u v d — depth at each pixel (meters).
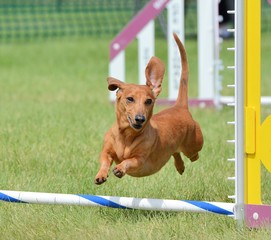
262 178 9.25
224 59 22.88
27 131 12.25
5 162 10.09
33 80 21.48
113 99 16.48
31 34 33.88
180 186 8.91
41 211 7.98
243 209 7.37
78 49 29.27
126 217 7.91
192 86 20.12
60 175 9.48
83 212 7.96
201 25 15.76
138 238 7.04
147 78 7.80
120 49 16.09
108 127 12.84
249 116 7.30
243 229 7.30
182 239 7.10
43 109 15.25
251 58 7.30
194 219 7.70
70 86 20.16
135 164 7.48
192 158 8.94
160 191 8.74
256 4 7.24
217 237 7.11
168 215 7.89
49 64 25.42
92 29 34.53
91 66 24.91
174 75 15.76
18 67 24.72
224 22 27.73
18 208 8.06
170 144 8.07
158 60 7.82
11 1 42.16
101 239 7.06
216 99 15.84
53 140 11.58
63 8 39.75
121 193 8.70
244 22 7.29
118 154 7.64
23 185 8.96
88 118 13.84
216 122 13.72
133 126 7.35
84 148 10.98
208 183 9.05
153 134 7.71
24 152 10.69
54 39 32.44
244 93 7.32
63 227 7.51
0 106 15.94
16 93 18.58
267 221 7.29
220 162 10.20
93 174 9.54
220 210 7.32
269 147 7.29
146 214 8.04
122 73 16.17
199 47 15.85
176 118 8.34
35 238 7.20
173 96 15.80
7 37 33.16
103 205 7.45
